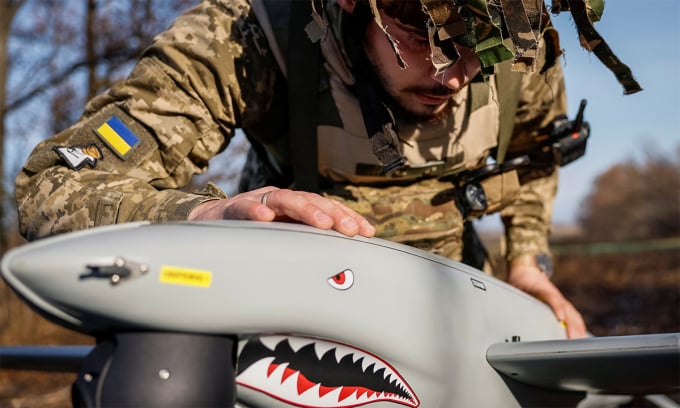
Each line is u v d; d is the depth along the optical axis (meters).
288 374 0.96
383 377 1.04
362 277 1.00
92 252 0.79
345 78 1.38
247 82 1.37
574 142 1.83
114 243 0.81
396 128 1.33
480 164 1.66
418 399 1.10
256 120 1.43
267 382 0.95
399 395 1.07
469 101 1.49
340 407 1.00
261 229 0.93
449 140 1.49
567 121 1.80
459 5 1.05
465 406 1.18
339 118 1.41
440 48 1.09
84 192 1.11
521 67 1.12
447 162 1.51
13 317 4.88
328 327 0.96
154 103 1.27
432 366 1.10
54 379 3.70
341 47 1.34
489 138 1.56
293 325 0.93
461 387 1.16
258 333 0.91
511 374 1.25
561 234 28.75
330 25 1.36
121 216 1.07
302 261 0.94
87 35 7.85
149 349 0.83
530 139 1.84
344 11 1.29
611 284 10.06
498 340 1.27
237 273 0.87
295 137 1.42
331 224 1.00
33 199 1.15
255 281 0.88
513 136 1.84
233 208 0.99
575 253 16.22
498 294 1.34
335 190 1.51
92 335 0.88
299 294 0.92
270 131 1.47
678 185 20.41
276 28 1.38
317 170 1.45
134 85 1.28
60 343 4.84
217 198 1.09
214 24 1.35
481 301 1.25
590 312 7.02
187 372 0.83
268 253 0.91
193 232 0.87
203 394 0.83
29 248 0.79
